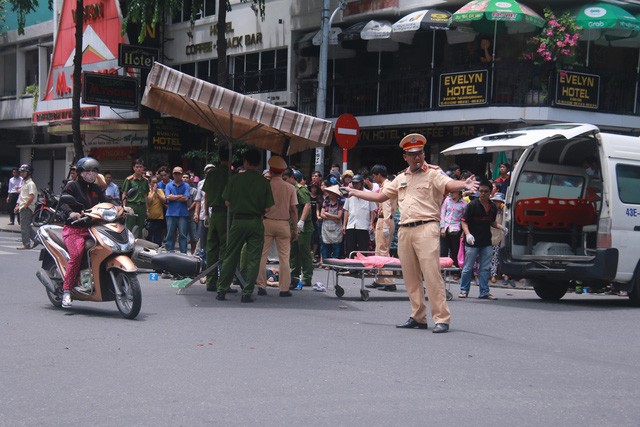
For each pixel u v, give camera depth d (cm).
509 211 1255
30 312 949
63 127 3097
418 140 879
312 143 1165
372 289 1320
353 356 720
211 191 1162
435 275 866
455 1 2008
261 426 503
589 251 1191
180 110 1177
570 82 1933
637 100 2061
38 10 3716
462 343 801
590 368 696
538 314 1055
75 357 698
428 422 518
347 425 508
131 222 1559
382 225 1339
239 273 1146
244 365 673
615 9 1895
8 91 3734
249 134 1220
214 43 2700
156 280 1341
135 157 3009
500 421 524
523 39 1984
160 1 2223
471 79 1975
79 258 926
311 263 1323
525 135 1184
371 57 2292
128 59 2695
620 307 1185
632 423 528
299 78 2409
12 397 568
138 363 676
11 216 2886
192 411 535
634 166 1194
